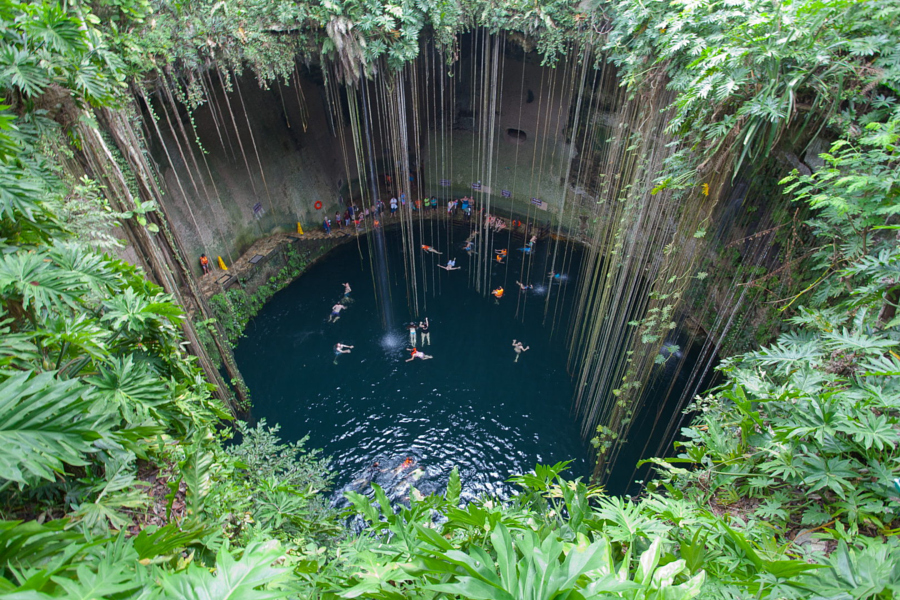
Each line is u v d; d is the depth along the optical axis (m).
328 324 12.32
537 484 3.35
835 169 4.07
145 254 7.77
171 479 3.49
